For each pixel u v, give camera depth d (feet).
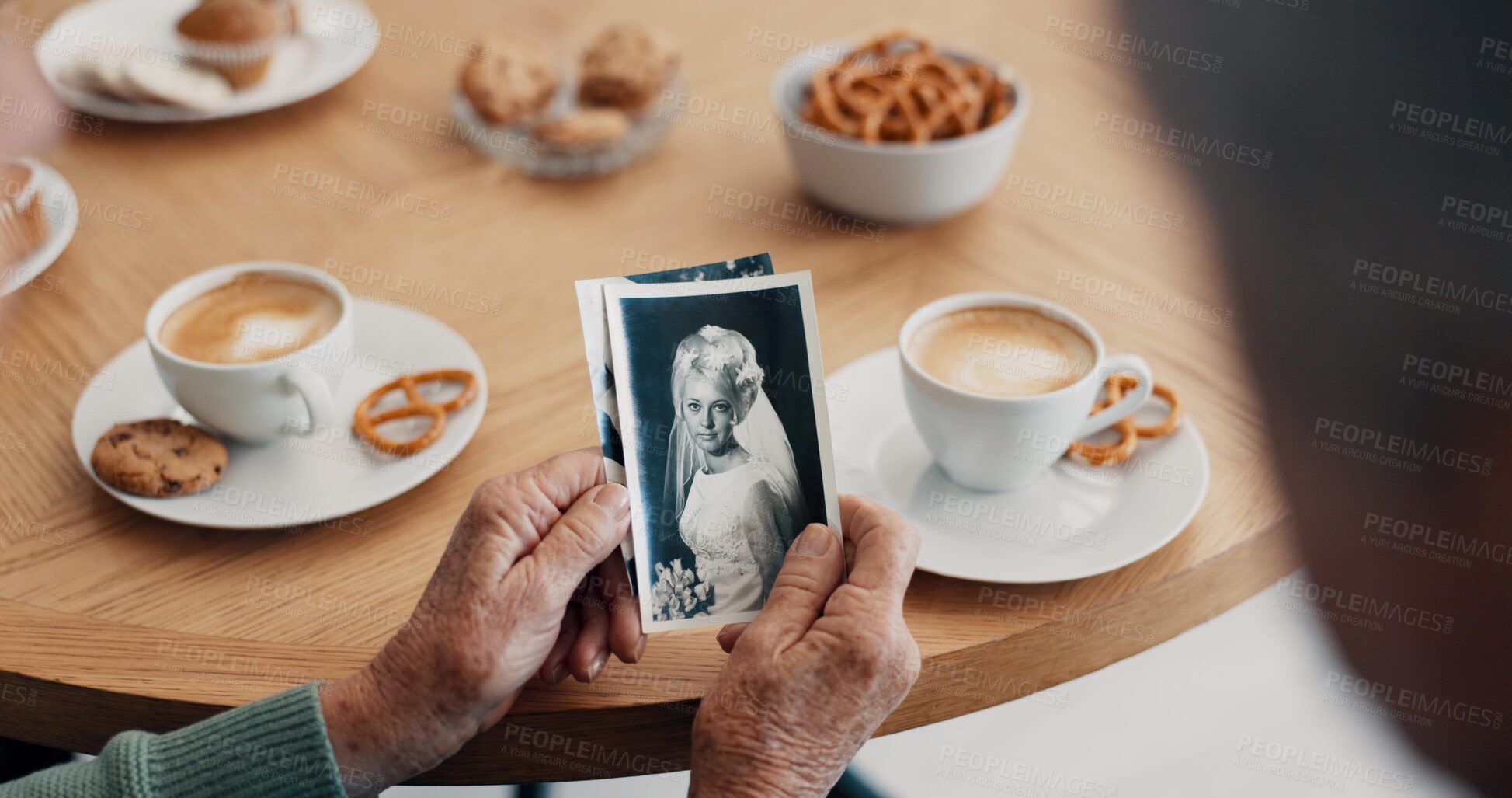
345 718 1.96
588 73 4.24
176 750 1.97
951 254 3.63
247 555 2.56
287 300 2.99
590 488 2.20
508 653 1.95
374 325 3.22
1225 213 3.92
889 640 1.94
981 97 3.76
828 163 3.66
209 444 2.75
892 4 5.12
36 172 3.58
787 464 2.27
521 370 3.14
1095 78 4.64
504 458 2.84
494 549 2.00
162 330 2.85
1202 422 2.94
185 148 4.12
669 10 5.07
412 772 2.06
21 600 2.43
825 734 1.95
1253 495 2.73
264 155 4.09
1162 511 2.61
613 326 2.25
